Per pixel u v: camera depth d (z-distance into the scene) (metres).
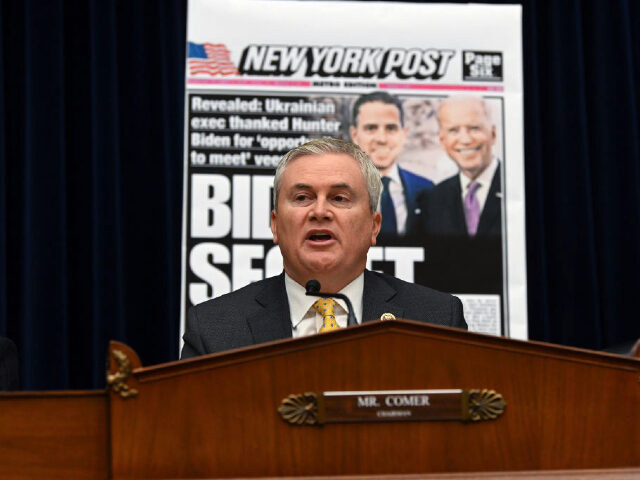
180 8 3.84
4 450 1.26
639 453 1.31
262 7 3.38
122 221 3.74
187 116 3.32
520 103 3.38
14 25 3.76
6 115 3.74
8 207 3.71
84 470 1.26
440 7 3.41
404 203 3.34
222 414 1.25
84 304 3.69
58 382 3.53
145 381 1.25
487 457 1.28
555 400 1.30
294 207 2.02
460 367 1.29
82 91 3.81
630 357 1.32
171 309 3.69
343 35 3.39
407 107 3.37
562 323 3.80
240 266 3.28
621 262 3.87
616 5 3.94
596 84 3.94
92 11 3.71
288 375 1.26
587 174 3.84
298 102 3.36
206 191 3.30
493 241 3.33
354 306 2.05
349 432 1.26
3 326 3.55
